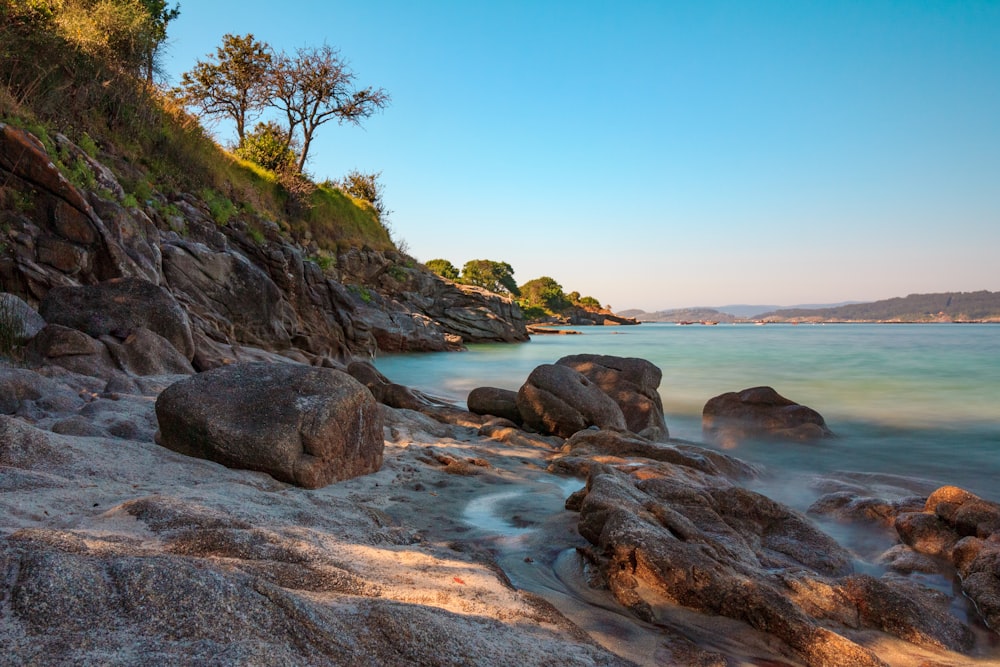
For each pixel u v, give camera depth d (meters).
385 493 5.98
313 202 34.62
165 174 21.12
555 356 29.88
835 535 6.22
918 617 4.23
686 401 15.83
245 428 5.74
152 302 10.27
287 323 19.78
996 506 5.66
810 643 3.61
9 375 6.88
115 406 7.02
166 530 3.46
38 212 12.20
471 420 10.80
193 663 1.91
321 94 35.59
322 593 2.85
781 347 37.12
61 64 17.28
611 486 5.37
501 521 5.52
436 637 2.54
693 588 4.05
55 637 1.93
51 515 3.61
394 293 38.16
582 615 3.82
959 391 17.44
